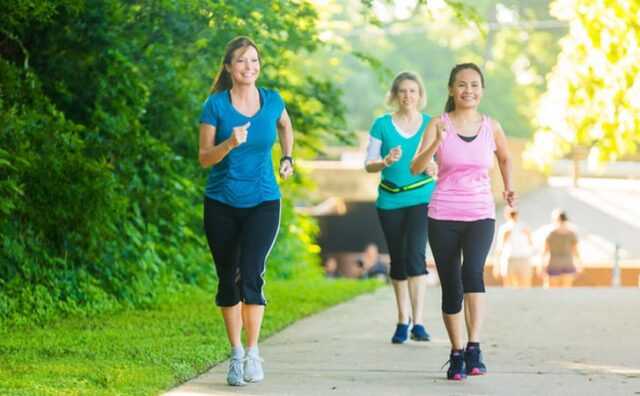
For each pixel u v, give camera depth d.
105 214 25.25
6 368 17.00
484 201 17.02
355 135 33.06
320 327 23.52
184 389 15.92
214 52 28.09
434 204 17.08
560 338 21.72
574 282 57.81
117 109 27.02
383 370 17.77
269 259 39.62
